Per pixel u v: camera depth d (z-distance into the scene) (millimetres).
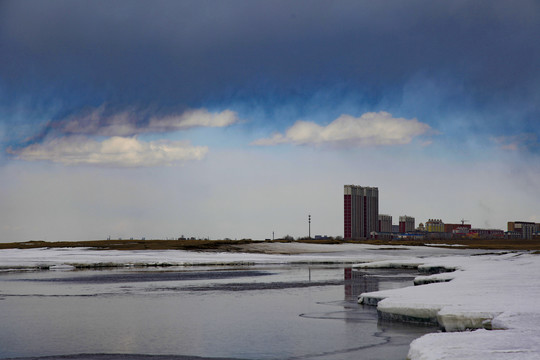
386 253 109250
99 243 126562
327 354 17312
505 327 16062
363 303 28812
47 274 52750
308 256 92812
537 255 69000
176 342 19391
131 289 38062
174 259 75188
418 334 19719
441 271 49594
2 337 20438
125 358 17078
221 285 41000
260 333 20938
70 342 19500
